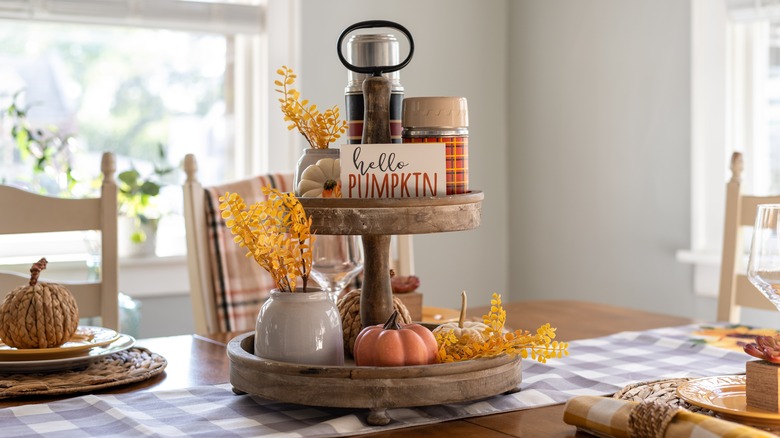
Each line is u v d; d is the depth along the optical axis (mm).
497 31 3480
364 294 1131
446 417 986
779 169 2703
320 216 1029
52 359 1213
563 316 1791
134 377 1175
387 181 1062
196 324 1993
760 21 2701
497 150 3500
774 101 2705
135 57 2965
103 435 924
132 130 2975
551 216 3338
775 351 946
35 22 2812
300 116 1162
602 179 3127
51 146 2842
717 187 2787
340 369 954
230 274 2061
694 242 2820
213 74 3072
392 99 1128
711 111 2785
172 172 3021
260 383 1006
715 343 1440
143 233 2848
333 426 941
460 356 1040
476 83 3434
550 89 3320
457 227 1043
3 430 944
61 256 2842
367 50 1125
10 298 1231
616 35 3051
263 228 1045
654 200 2947
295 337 1023
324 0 3094
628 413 869
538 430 945
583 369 1244
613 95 3072
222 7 2924
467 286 3447
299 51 3051
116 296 1681
